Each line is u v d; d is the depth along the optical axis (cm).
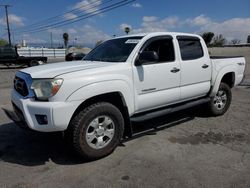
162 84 463
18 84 409
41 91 355
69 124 367
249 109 680
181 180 332
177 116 612
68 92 351
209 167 365
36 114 354
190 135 491
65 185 325
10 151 428
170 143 451
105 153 395
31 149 435
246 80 1219
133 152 415
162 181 331
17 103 387
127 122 427
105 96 398
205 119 592
